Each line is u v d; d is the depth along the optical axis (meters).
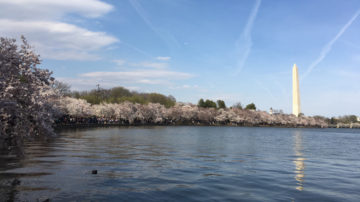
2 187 12.95
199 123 154.12
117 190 13.19
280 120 181.38
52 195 11.98
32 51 12.72
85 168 17.70
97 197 12.01
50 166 17.86
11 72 11.92
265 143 45.81
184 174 17.38
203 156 26.02
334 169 21.19
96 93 149.50
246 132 88.88
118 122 103.12
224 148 34.53
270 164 22.56
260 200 12.41
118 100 136.25
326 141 58.59
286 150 35.28
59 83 81.81
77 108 82.81
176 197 12.45
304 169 20.72
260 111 184.88
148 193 12.90
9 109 11.38
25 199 11.31
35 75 12.53
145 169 18.36
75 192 12.57
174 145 35.62
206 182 15.45
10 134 12.38
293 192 13.88
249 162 23.22
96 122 85.31
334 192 14.06
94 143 33.09
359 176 18.42
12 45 11.84
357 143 54.25
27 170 16.52
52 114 13.12
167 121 140.12
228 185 14.91
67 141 34.59
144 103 142.25
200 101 191.38
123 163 20.14
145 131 67.81
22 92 12.12
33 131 12.68
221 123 166.88
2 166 17.55
